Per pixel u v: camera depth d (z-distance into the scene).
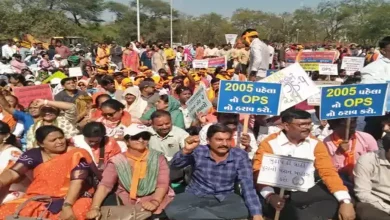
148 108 9.84
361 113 6.00
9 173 5.52
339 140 6.41
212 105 8.66
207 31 75.06
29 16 54.84
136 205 5.45
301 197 5.80
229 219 5.39
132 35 74.75
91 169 5.57
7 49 26.08
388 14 59.34
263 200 5.87
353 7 67.25
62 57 24.67
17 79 12.31
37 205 5.30
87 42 48.34
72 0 79.19
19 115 8.31
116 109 7.41
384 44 7.38
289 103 7.11
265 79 7.14
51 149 5.55
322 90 6.04
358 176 5.61
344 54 27.38
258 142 7.21
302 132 5.57
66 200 5.27
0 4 54.81
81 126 7.71
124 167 5.60
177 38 76.88
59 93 10.30
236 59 20.00
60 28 57.62
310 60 16.66
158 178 5.69
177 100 9.74
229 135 5.53
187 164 5.86
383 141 5.42
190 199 5.59
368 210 5.39
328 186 5.53
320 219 5.66
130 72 16.94
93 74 16.95
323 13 70.12
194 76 14.31
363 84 5.95
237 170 5.62
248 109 6.34
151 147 6.88
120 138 7.28
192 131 7.36
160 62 23.97
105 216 5.31
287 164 5.25
